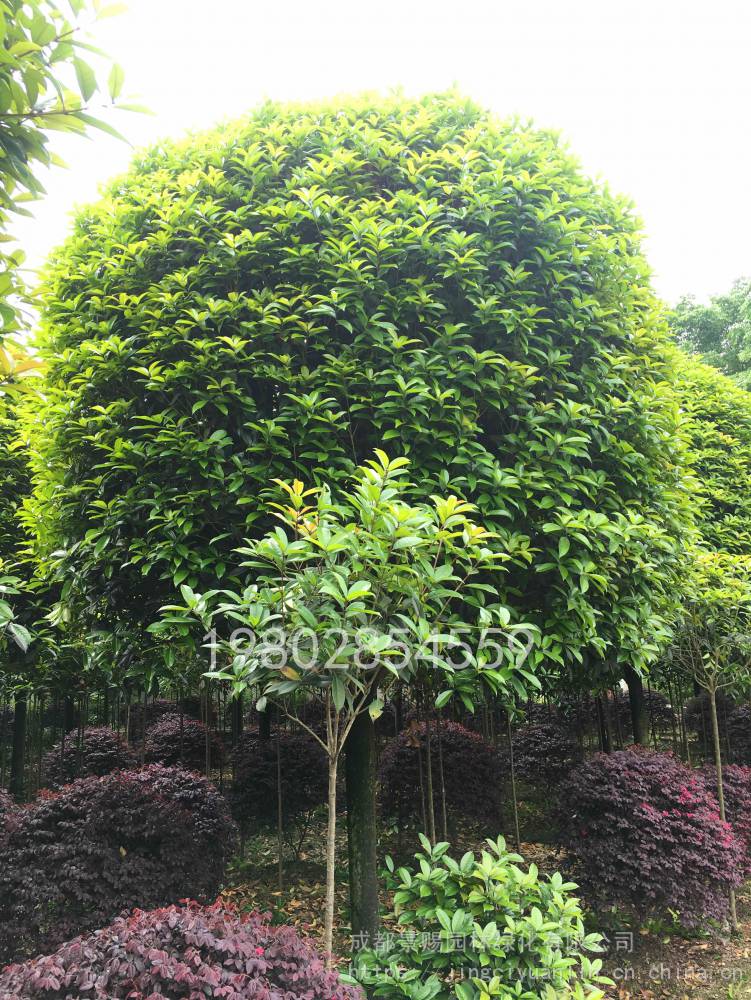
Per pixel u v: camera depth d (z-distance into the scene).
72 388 4.23
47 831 3.88
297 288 3.84
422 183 4.22
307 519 2.69
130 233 4.16
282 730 8.05
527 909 3.01
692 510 5.07
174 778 5.15
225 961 2.10
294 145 4.37
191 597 2.75
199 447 3.53
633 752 5.01
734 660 5.91
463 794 6.11
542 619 3.82
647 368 4.74
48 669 7.00
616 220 4.93
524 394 3.90
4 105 1.73
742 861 4.72
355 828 4.10
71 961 2.02
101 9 1.65
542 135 4.94
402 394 3.58
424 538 2.69
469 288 4.01
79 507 4.12
